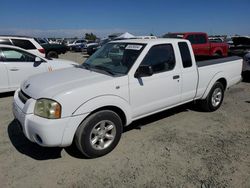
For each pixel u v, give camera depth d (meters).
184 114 5.42
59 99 3.09
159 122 4.93
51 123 3.05
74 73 3.95
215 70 5.33
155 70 4.14
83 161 3.48
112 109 3.68
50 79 3.71
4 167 3.33
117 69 3.93
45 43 20.80
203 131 4.53
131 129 4.57
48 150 3.78
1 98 6.88
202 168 3.31
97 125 3.45
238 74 6.12
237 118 5.23
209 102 5.42
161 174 3.18
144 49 3.99
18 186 2.94
